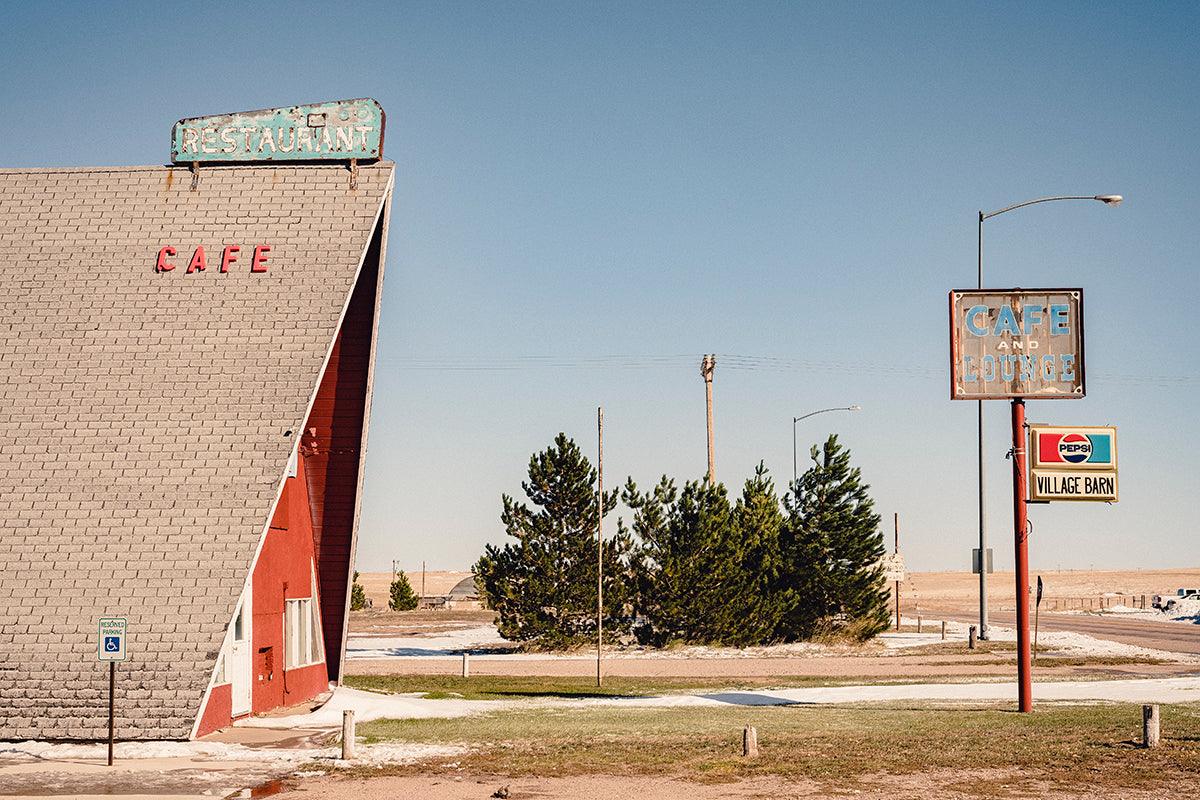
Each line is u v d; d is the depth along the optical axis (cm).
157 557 2505
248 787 1848
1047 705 2825
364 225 2948
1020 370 2695
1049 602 13338
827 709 2908
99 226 2978
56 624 2428
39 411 2708
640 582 5825
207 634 2412
